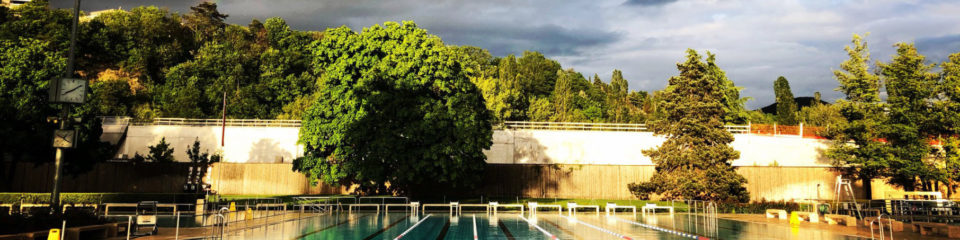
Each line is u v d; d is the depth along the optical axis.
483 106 42.81
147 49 96.69
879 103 44.69
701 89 44.28
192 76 84.44
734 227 25.25
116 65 94.88
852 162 46.22
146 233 20.00
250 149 53.72
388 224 26.28
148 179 50.62
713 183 41.50
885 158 43.53
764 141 53.31
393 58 38.56
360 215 34.59
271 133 54.09
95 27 95.62
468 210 44.44
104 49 94.44
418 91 39.09
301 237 19.45
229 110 79.50
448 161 38.31
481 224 26.69
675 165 43.44
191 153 51.75
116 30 99.00
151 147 50.38
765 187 51.12
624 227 25.08
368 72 38.44
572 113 83.38
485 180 51.69
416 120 38.16
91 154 44.59
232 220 28.27
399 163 38.06
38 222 16.36
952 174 42.38
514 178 52.12
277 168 51.47
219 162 51.34
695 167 43.12
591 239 19.38
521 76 110.12
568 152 53.84
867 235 21.11
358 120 37.69
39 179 49.22
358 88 38.28
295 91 88.44
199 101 79.75
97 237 18.16
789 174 51.34
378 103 37.41
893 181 45.25
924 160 44.88
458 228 24.06
